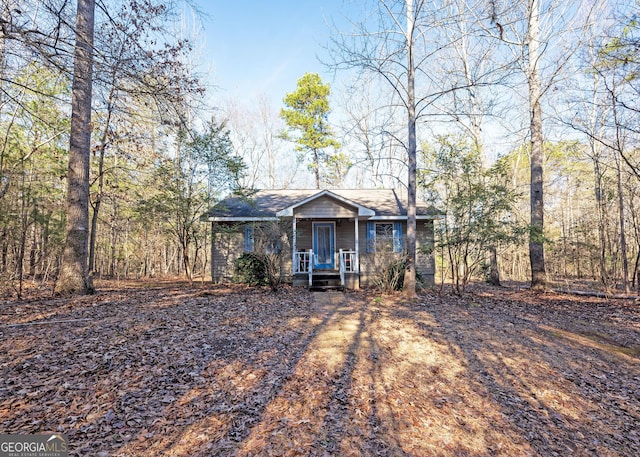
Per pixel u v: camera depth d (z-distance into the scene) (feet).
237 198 44.88
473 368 15.21
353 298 31.86
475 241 32.07
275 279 36.11
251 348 16.65
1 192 26.12
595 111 37.06
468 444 10.00
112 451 8.84
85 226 28.14
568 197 72.59
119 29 19.70
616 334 20.70
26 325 18.06
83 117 27.37
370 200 51.47
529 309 27.61
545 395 13.05
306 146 84.74
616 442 10.41
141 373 13.19
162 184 39.96
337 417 10.98
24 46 15.65
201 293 31.91
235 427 10.21
